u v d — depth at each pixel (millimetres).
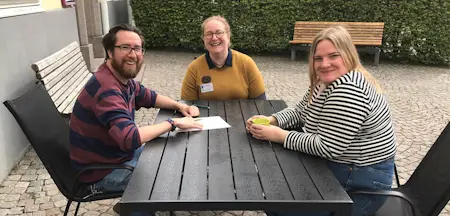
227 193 1599
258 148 2072
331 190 1638
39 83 2588
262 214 2828
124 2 11156
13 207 2887
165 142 2156
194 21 9859
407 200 1847
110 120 2055
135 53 2178
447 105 5738
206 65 3143
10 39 3557
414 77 7711
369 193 1862
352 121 1826
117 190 2256
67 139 2508
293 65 8758
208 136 2256
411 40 8844
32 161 3648
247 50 10281
